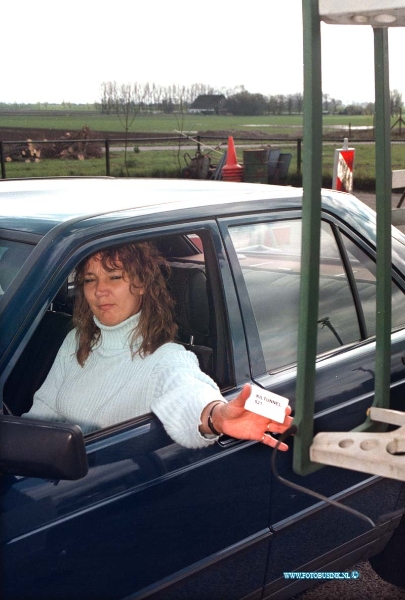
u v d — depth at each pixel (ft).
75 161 74.02
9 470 5.75
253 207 8.53
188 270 8.23
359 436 5.29
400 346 9.50
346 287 9.36
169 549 6.96
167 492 6.88
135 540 6.69
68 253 6.82
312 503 8.29
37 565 6.07
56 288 6.68
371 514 9.11
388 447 5.15
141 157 75.66
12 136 101.81
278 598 8.21
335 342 9.02
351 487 8.72
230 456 7.38
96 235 7.06
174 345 7.57
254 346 8.04
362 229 9.67
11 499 5.98
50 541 6.13
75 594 6.34
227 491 7.38
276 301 8.52
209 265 7.95
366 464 5.07
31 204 8.11
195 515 7.13
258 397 6.05
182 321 8.26
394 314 9.76
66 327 8.37
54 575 6.18
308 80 4.86
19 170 68.33
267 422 6.52
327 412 8.40
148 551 6.80
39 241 6.96
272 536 7.84
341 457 5.18
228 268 8.01
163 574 6.94
